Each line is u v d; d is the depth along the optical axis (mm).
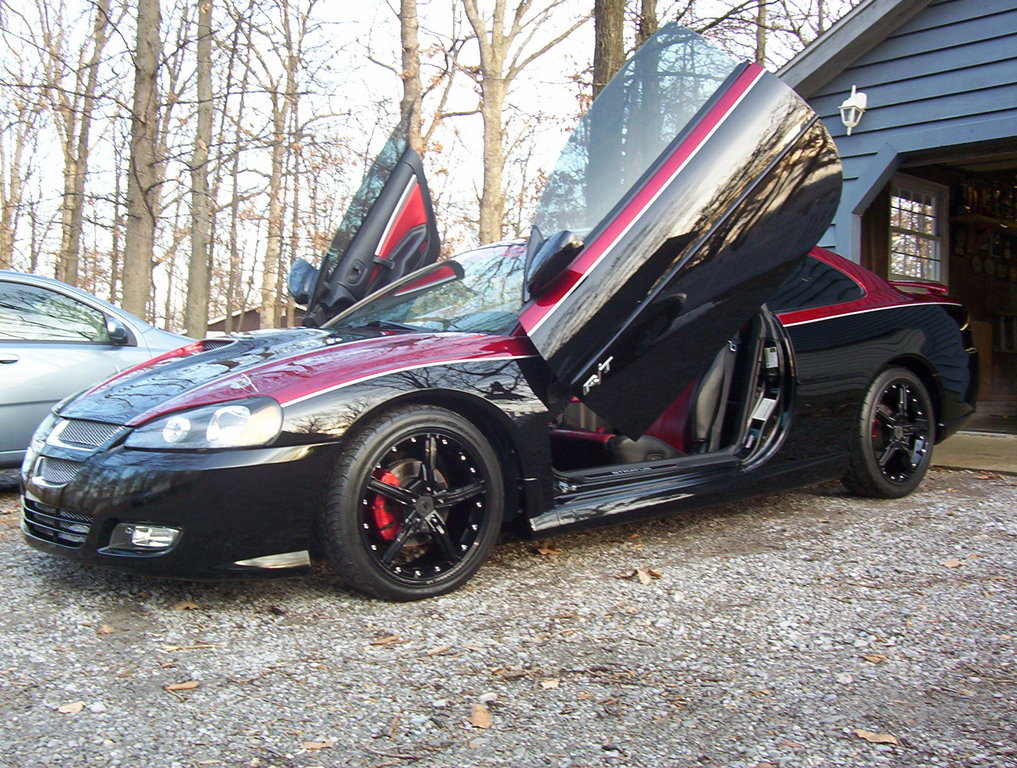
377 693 2148
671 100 3133
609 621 2646
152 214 9648
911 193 8508
